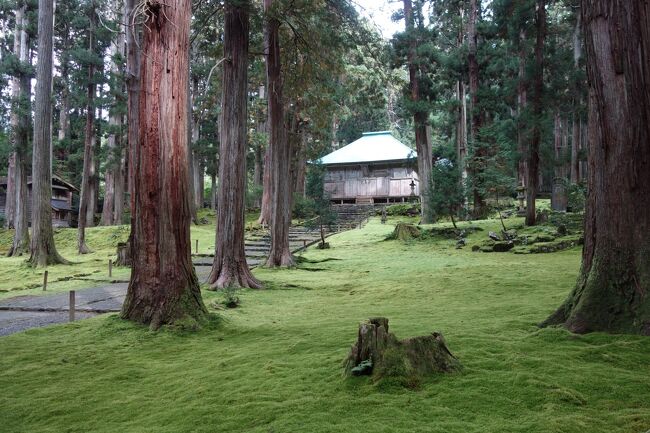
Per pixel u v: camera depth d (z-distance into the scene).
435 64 29.52
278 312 8.35
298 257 18.34
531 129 21.14
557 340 4.82
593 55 5.43
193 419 3.44
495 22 24.77
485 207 27.59
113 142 35.81
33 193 21.56
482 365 4.14
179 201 6.98
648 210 5.02
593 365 4.05
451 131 44.69
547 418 3.05
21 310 9.95
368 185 46.28
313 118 20.72
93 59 26.03
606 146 5.24
